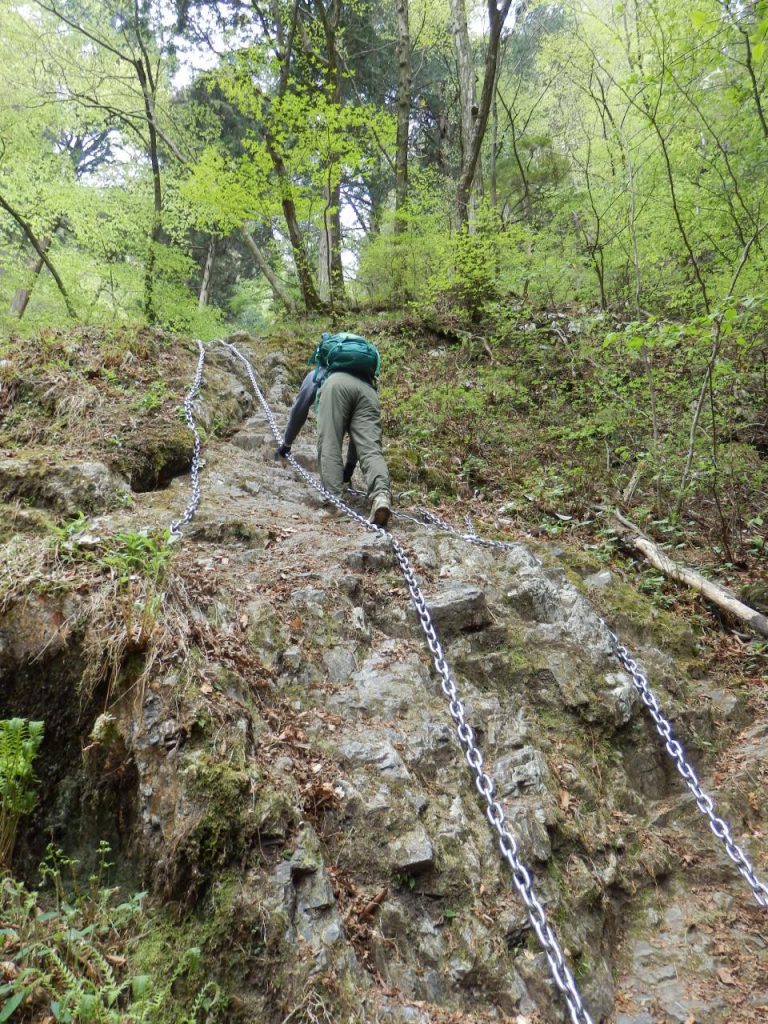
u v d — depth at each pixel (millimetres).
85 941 2027
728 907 2895
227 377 7094
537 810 2861
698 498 6676
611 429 7551
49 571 2941
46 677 2697
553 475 6996
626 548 5910
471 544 4680
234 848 2197
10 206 11430
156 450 4926
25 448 4660
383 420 7859
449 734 3016
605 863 2900
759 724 3990
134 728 2459
